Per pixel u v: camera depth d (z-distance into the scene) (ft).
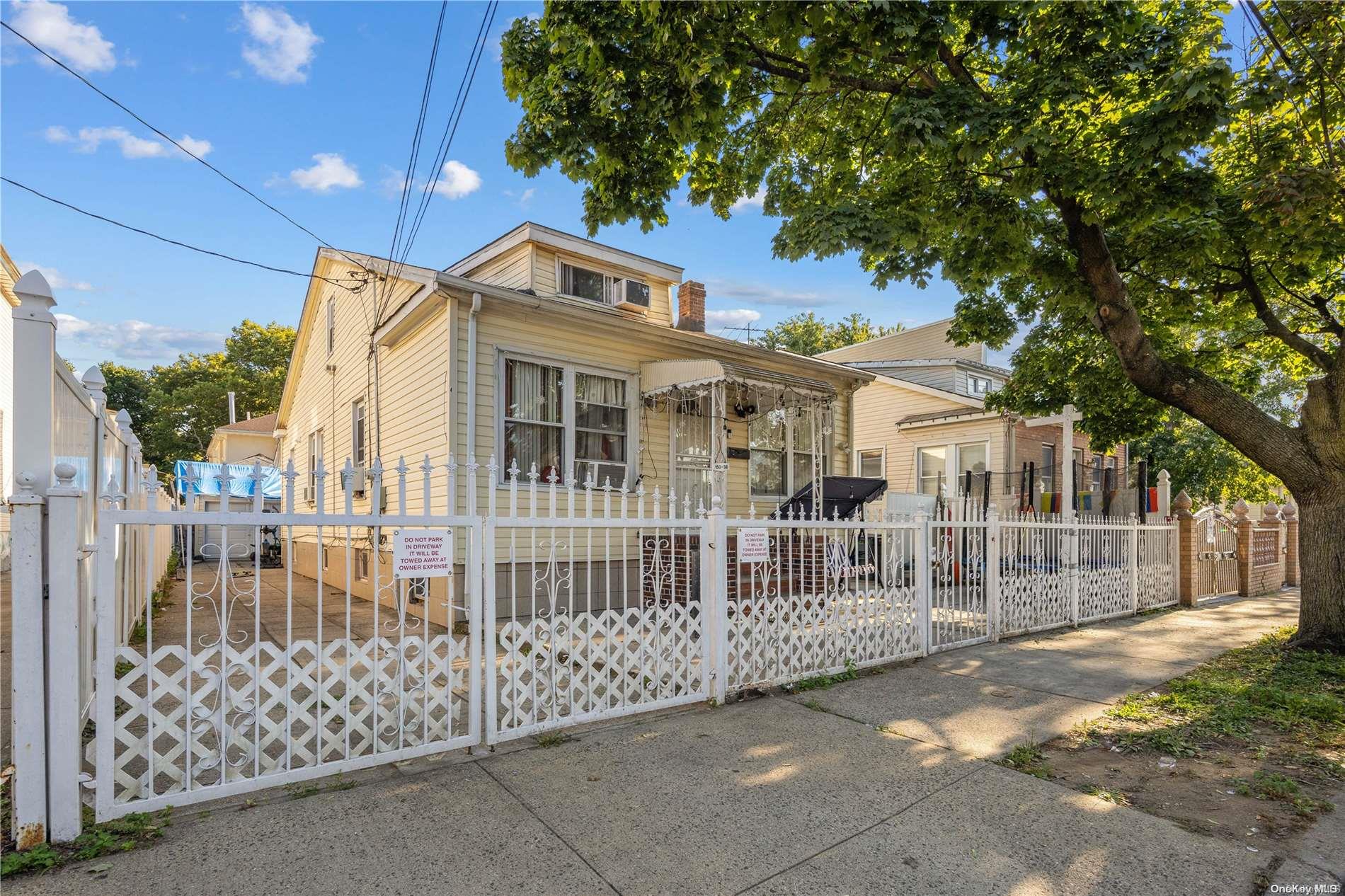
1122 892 9.39
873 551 25.17
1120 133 20.94
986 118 20.26
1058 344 39.34
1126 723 16.80
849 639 21.35
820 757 14.21
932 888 9.46
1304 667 22.29
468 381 28.89
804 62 22.63
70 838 10.07
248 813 11.26
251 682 11.85
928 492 58.80
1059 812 11.81
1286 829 11.31
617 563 32.63
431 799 11.91
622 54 20.12
